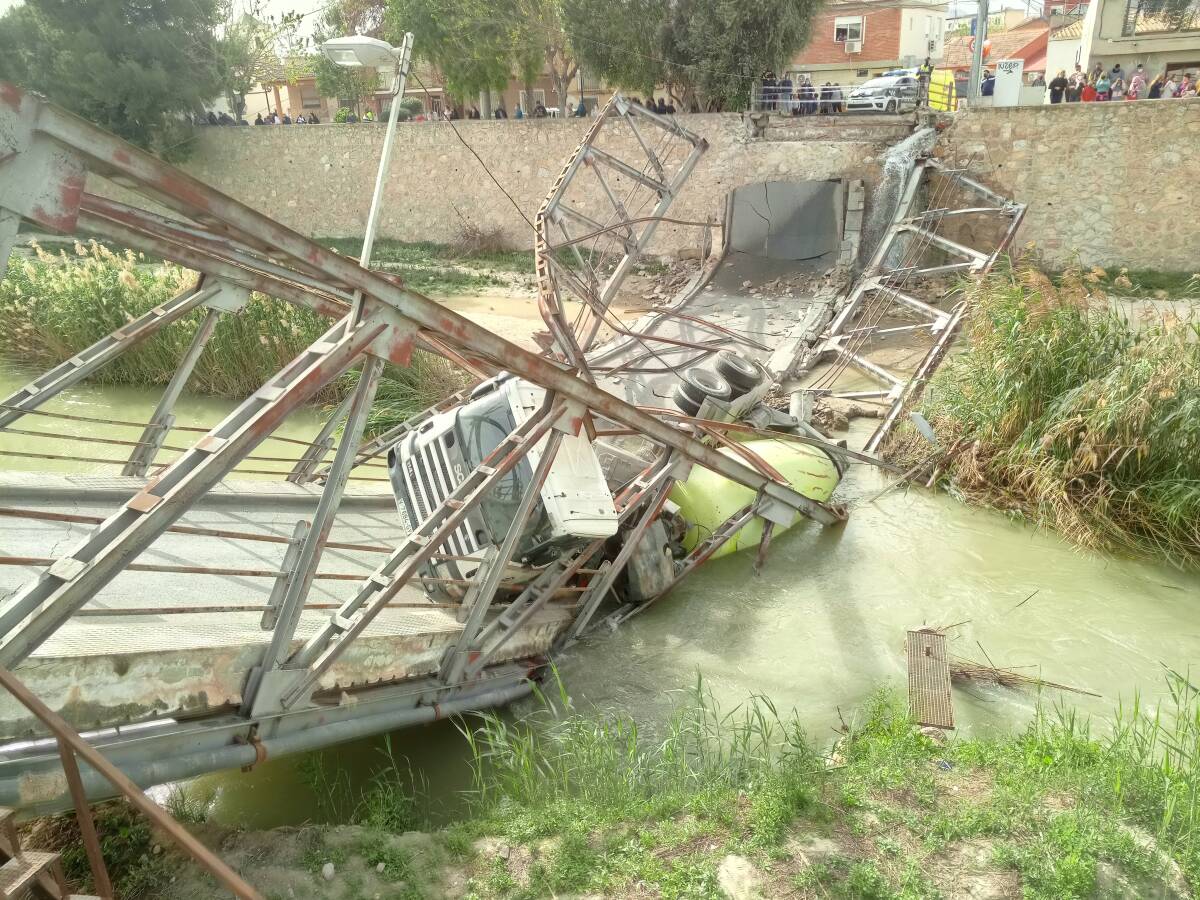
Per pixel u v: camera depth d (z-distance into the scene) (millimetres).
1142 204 19891
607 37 24297
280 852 4938
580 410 6543
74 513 7387
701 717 7055
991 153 20859
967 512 10828
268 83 38156
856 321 17844
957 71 40562
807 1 23703
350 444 5121
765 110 23828
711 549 9328
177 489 4164
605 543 8914
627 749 6441
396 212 28766
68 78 28688
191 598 6211
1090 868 4641
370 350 4977
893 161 20469
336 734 5727
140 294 14781
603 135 25125
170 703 4836
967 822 5113
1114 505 10125
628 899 4578
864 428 13555
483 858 4949
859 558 9852
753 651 8102
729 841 5004
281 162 29609
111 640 4727
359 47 10766
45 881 3686
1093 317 11773
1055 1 54562
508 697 7238
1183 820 5160
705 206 24188
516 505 7316
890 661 7855
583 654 8125
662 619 8719
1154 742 6359
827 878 4699
